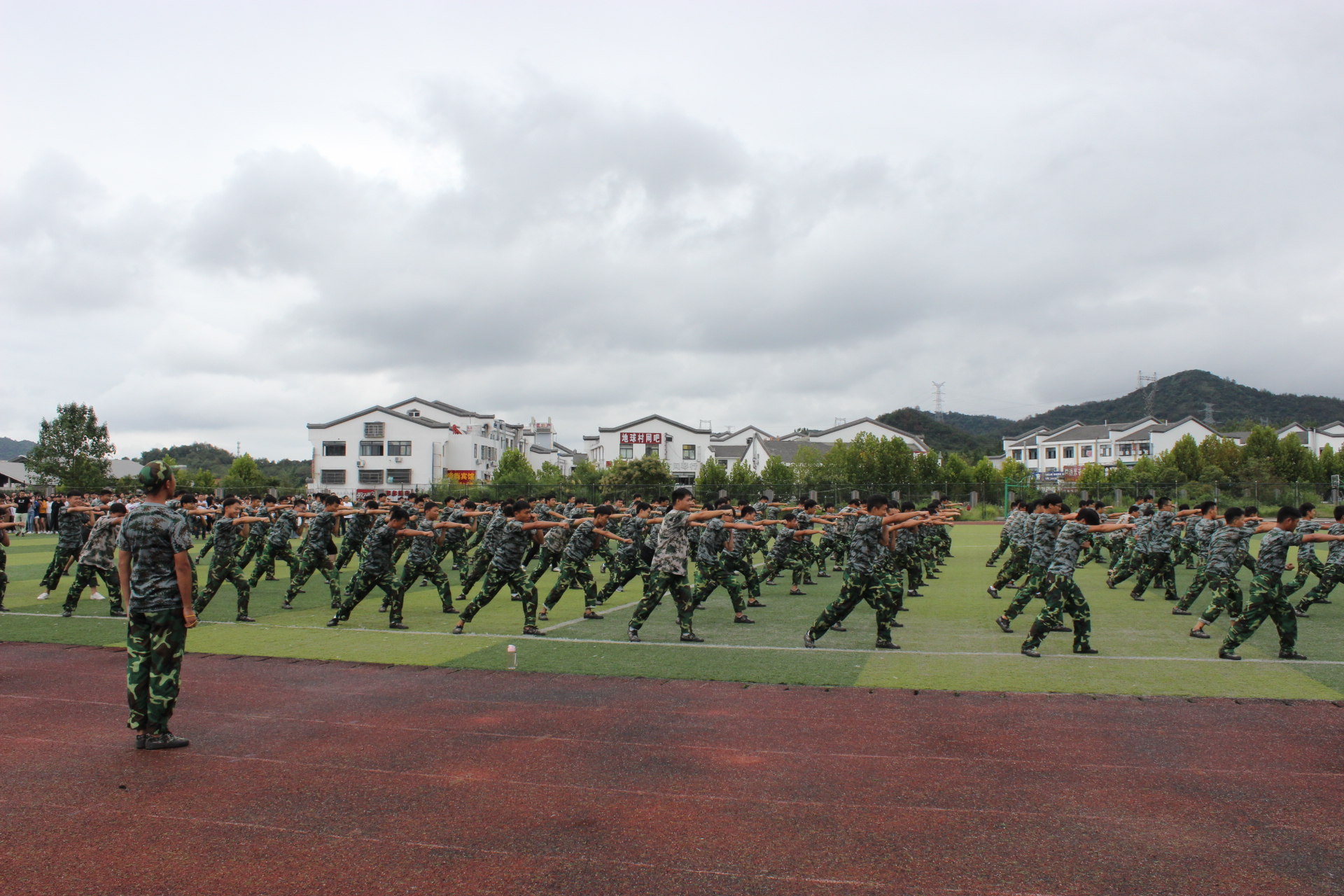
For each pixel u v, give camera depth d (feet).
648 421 239.30
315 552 44.09
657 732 19.89
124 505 40.88
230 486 164.76
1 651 30.91
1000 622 34.83
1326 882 12.05
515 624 38.06
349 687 24.79
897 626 36.19
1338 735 19.26
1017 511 60.70
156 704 18.48
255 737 19.61
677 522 32.32
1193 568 63.16
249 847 13.60
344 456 231.50
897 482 168.76
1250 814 14.58
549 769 17.21
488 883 12.24
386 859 13.09
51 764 17.71
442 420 247.50
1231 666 26.94
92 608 42.65
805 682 24.91
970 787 16.05
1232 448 188.75
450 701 23.00
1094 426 273.13
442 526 41.27
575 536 39.45
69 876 12.62
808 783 16.33
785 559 49.98
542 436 352.49
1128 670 26.45
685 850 13.29
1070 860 12.84
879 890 11.94
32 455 192.75
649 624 37.91
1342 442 291.38
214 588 38.40
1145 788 15.89
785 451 237.45
